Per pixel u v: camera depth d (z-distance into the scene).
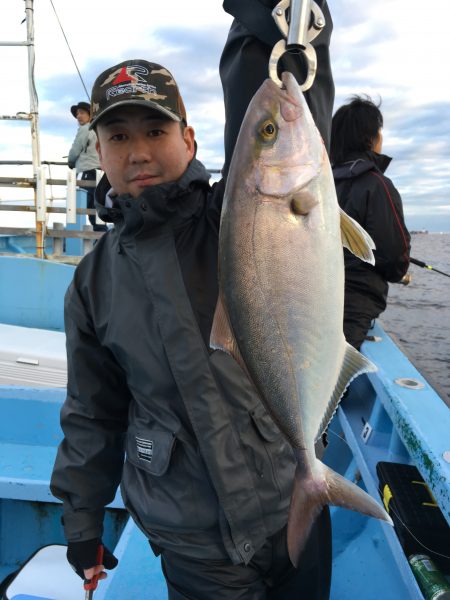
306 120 1.19
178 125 1.27
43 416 2.99
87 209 6.70
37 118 5.95
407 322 12.32
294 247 1.19
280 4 1.19
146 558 2.12
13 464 2.79
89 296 1.41
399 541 1.83
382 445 2.50
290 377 1.23
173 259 1.26
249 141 1.18
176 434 1.28
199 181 1.32
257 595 1.43
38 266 5.11
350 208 2.96
